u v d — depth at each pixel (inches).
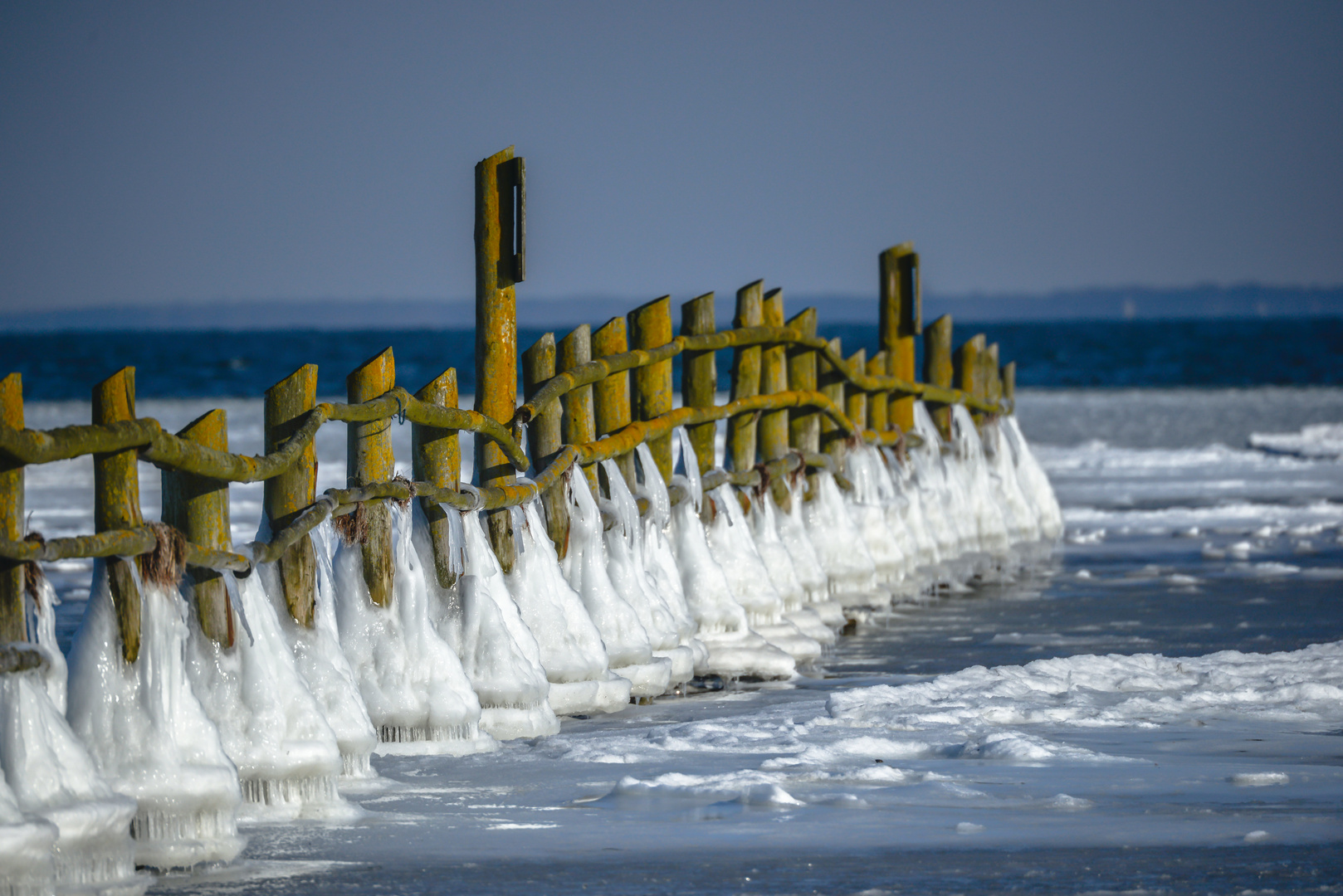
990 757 1008.2
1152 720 1146.7
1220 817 840.3
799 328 1823.3
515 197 1237.7
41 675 706.8
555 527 1286.9
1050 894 689.0
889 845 782.5
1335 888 698.2
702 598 1465.3
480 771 982.4
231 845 764.0
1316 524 2632.9
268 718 844.0
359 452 1040.8
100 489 768.3
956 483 2290.8
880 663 1492.4
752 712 1232.2
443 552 1115.3
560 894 697.0
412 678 1034.7
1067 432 5310.0
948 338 2418.8
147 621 765.9
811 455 1793.8
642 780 924.0
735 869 737.0
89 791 690.2
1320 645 1439.5
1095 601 1878.7
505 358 1251.2
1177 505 3034.0
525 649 1132.5
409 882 718.5
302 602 937.5
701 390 1598.2
